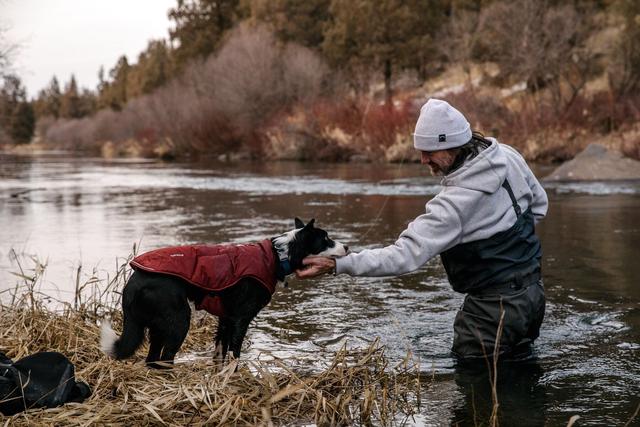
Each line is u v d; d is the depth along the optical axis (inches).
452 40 1435.8
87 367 164.1
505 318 177.6
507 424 138.5
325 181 728.3
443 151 184.2
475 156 183.0
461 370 172.6
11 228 428.5
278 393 141.5
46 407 141.3
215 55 1827.0
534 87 1135.0
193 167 1117.1
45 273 286.7
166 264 165.3
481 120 955.3
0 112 1440.7
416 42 1440.7
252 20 1828.2
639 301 229.3
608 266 282.2
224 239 366.0
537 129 904.3
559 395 153.8
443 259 190.1
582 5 1289.4
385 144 1041.5
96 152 2502.5
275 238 183.3
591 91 1039.6
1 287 259.3
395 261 178.5
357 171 863.7
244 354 185.5
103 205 562.9
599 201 504.7
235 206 530.3
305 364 177.5
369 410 142.9
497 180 178.5
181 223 437.4
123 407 141.2
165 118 1766.7
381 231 384.2
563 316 214.5
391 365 176.6
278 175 839.1
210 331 210.4
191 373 161.6
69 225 438.9
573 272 272.8
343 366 166.4
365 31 1469.0
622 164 690.8
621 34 1079.6
